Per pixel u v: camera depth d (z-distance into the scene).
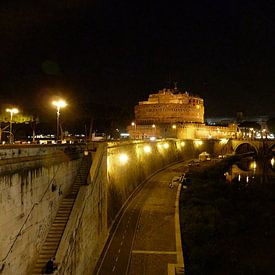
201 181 74.62
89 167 34.75
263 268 37.53
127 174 57.78
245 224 50.62
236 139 149.38
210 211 50.25
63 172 28.36
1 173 16.86
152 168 82.19
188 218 46.91
